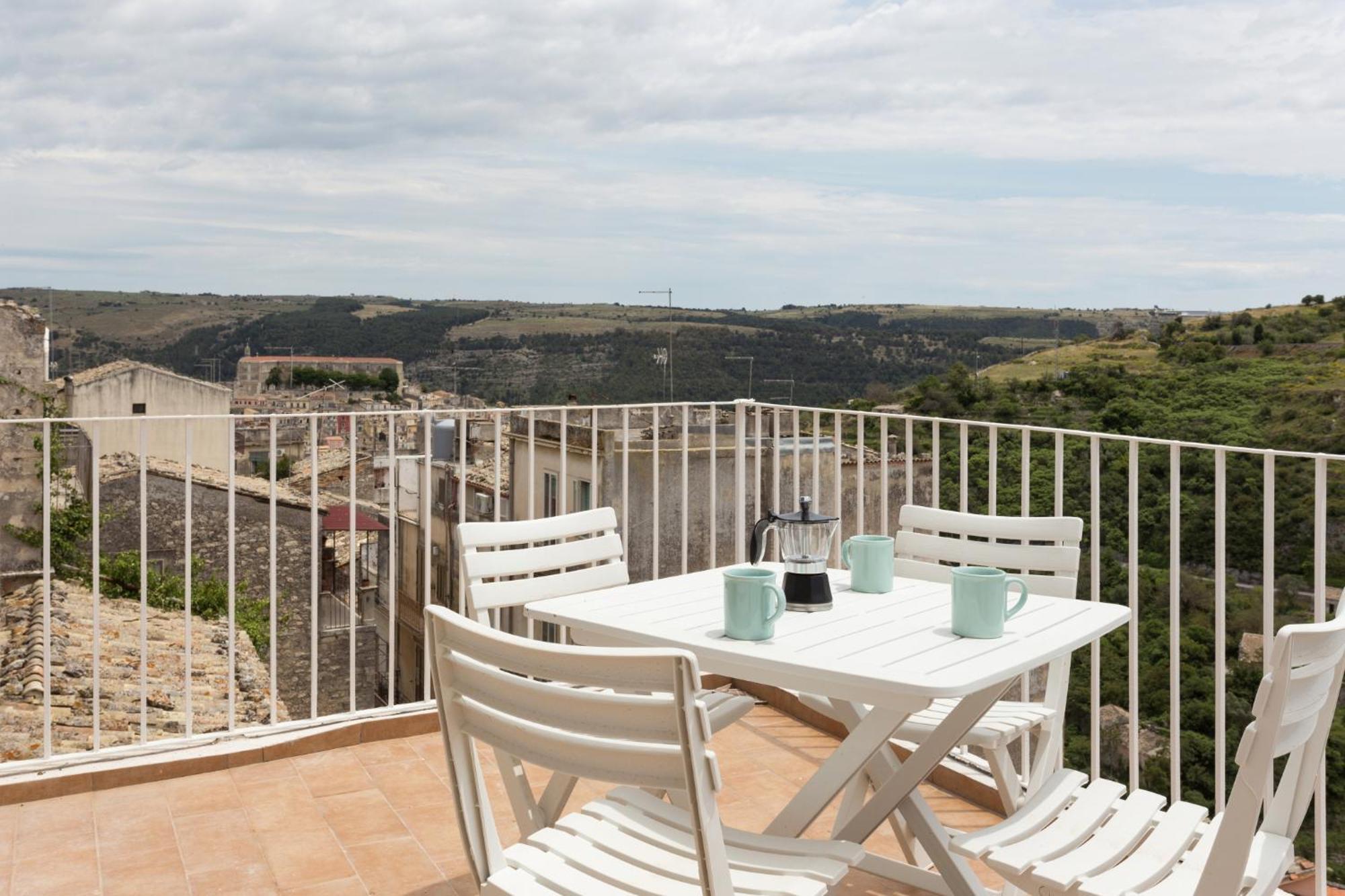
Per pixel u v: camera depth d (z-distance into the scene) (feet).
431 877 9.91
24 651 32.99
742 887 6.00
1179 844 6.72
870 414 13.29
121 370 86.84
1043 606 8.28
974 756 12.42
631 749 5.47
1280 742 5.62
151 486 57.88
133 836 10.59
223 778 12.01
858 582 8.76
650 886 6.03
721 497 38.22
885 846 10.80
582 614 8.04
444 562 53.26
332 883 9.75
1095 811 7.12
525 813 7.25
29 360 70.13
